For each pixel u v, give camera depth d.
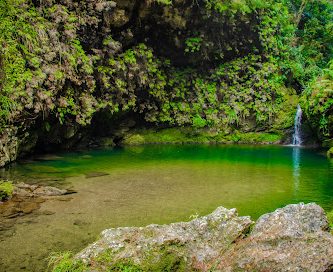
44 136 10.70
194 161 10.27
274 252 3.11
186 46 14.21
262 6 14.76
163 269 3.33
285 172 8.94
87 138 12.70
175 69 14.77
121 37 12.72
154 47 14.00
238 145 14.13
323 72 15.34
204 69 15.15
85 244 4.55
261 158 10.96
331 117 12.97
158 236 3.51
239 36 14.91
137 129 14.41
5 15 9.29
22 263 4.04
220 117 14.86
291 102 15.06
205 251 3.42
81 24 11.07
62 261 3.43
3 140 8.82
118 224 5.26
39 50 9.73
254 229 3.51
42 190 6.77
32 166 8.94
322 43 18.59
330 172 8.96
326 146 13.62
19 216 5.52
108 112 12.65
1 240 4.64
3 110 8.78
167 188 7.30
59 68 10.17
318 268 2.87
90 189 7.10
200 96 14.88
